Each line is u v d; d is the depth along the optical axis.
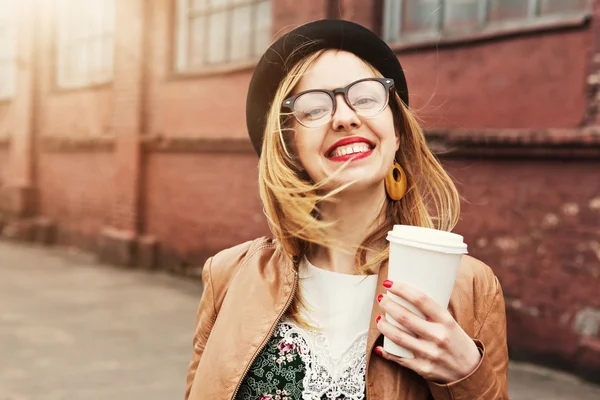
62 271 9.18
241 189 7.93
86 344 5.41
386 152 1.28
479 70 5.35
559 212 4.77
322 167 1.28
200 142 8.38
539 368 4.81
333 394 1.25
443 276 1.07
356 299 1.32
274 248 1.47
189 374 1.52
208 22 8.77
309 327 1.31
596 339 4.50
